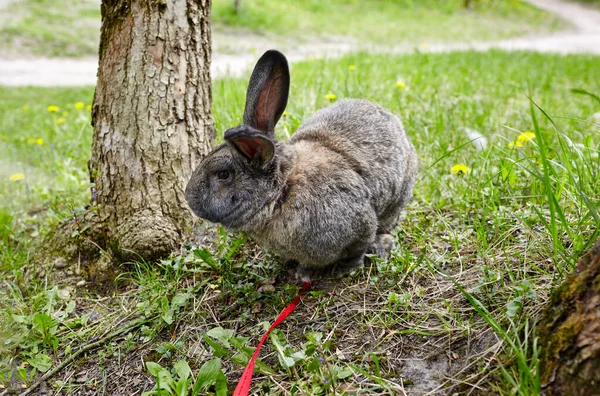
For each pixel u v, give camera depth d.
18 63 3.76
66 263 1.01
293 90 1.66
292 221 0.81
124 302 0.93
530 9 7.25
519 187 1.01
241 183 0.79
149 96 1.00
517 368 0.63
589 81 2.25
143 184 1.01
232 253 0.91
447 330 0.72
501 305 0.74
